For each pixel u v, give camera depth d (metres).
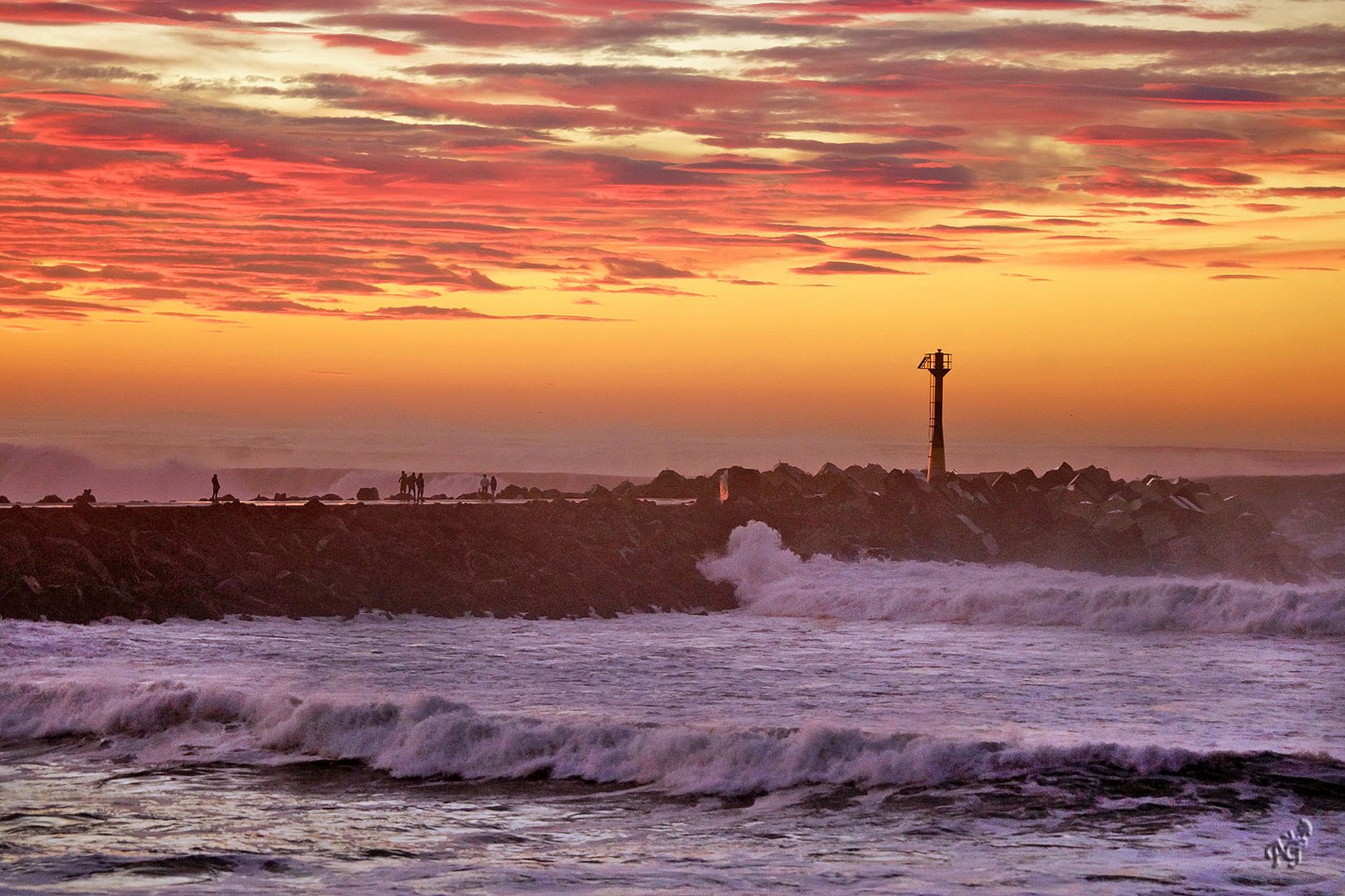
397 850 48.81
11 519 115.81
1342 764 57.53
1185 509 167.62
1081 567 156.00
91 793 56.59
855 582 137.50
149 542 119.12
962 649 100.50
